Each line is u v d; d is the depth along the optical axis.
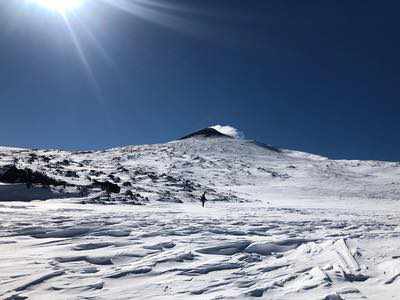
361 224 15.07
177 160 110.75
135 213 18.97
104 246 9.30
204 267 7.46
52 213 17.72
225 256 8.52
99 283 6.34
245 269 7.48
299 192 81.25
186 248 9.04
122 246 9.27
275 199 64.62
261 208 30.30
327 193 81.88
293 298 5.85
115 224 13.00
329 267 7.61
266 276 6.99
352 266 7.71
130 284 6.39
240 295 5.91
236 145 148.50
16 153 60.88
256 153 140.62
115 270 7.12
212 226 13.02
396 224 15.49
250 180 96.25
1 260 7.79
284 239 10.20
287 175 107.31
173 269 7.27
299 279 6.91
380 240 10.62
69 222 13.53
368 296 6.00
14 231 11.20
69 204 28.03
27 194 31.67
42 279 6.47
